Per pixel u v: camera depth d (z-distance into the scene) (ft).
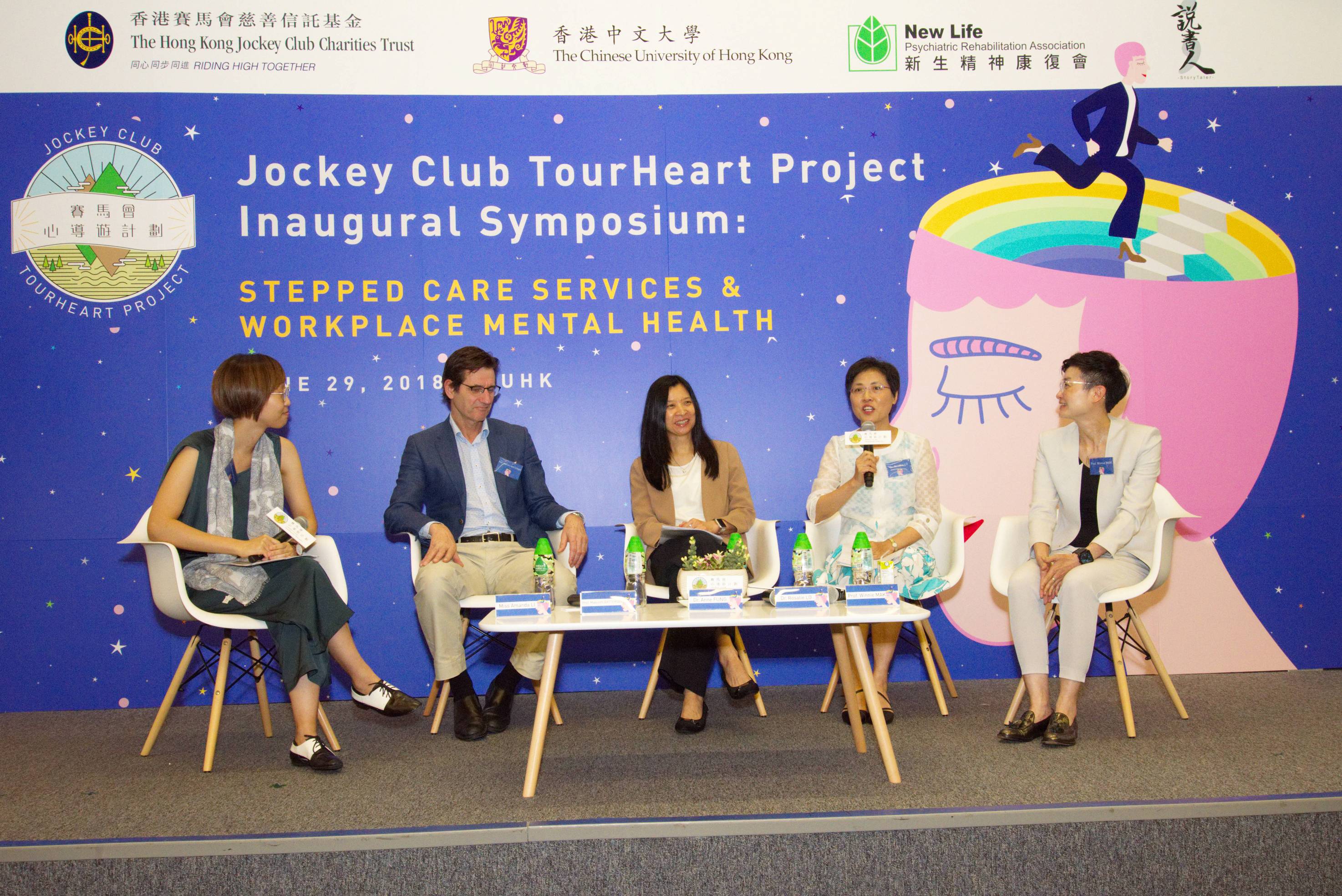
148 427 12.31
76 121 12.37
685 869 6.97
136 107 12.44
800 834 7.00
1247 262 13.19
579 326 12.89
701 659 10.14
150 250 12.41
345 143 12.68
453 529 11.25
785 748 9.41
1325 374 13.17
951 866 7.04
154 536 9.18
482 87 12.84
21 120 12.33
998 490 13.04
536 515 11.55
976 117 13.15
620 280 12.92
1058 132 13.15
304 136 12.64
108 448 12.24
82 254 12.32
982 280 13.10
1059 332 13.09
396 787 8.22
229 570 9.15
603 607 8.07
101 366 12.30
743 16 13.03
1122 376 10.12
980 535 13.00
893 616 7.82
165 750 9.85
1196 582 12.96
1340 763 8.30
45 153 12.34
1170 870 7.13
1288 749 8.85
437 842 6.89
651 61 13.00
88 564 12.15
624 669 12.74
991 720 10.51
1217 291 13.16
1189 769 8.20
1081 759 8.63
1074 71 13.16
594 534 12.84
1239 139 13.21
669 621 7.73
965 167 13.14
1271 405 13.11
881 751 8.04
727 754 9.20
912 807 7.23
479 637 11.74
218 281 12.48
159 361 12.37
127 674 12.14
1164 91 13.20
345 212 12.67
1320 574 13.05
